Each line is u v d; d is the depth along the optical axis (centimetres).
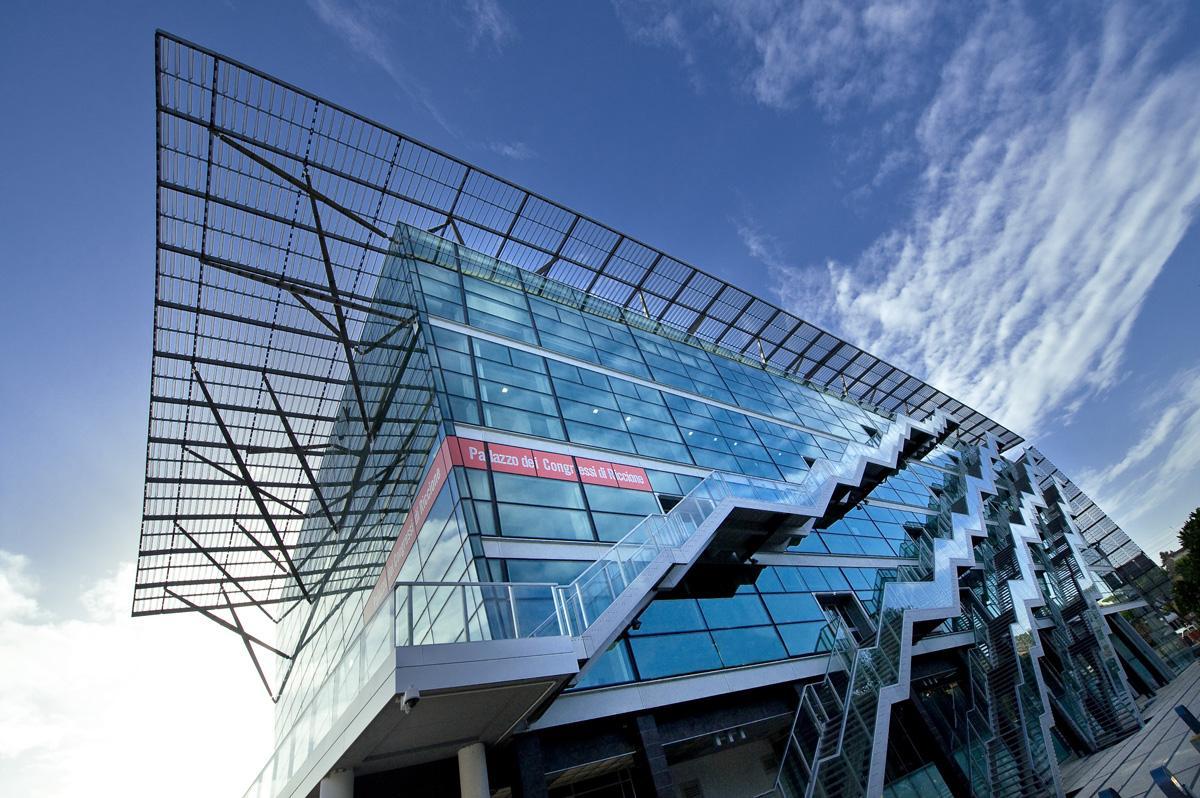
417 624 842
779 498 1853
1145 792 1225
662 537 1388
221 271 1728
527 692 914
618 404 2130
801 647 1689
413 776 1055
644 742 1180
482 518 1318
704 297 3081
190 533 2300
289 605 2889
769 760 1591
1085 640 2964
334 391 2208
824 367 3909
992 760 1706
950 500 3231
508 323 2112
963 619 2366
